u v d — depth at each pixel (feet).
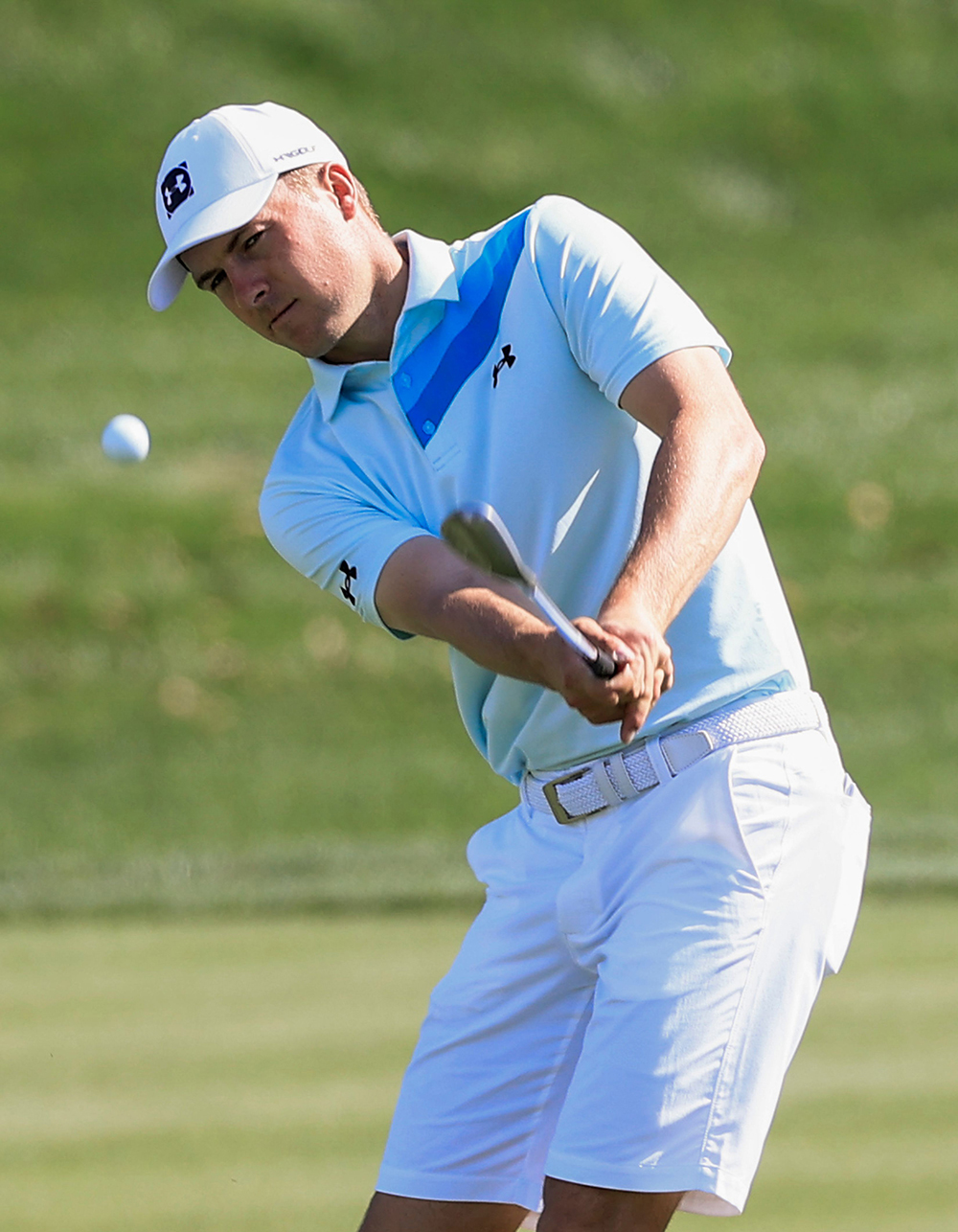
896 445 221.05
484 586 30.78
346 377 34.53
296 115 33.81
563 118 322.55
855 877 33.17
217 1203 47.78
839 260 290.76
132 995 72.90
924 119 334.24
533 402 32.58
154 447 218.18
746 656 32.65
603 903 33.14
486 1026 35.40
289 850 123.85
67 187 289.74
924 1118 53.67
